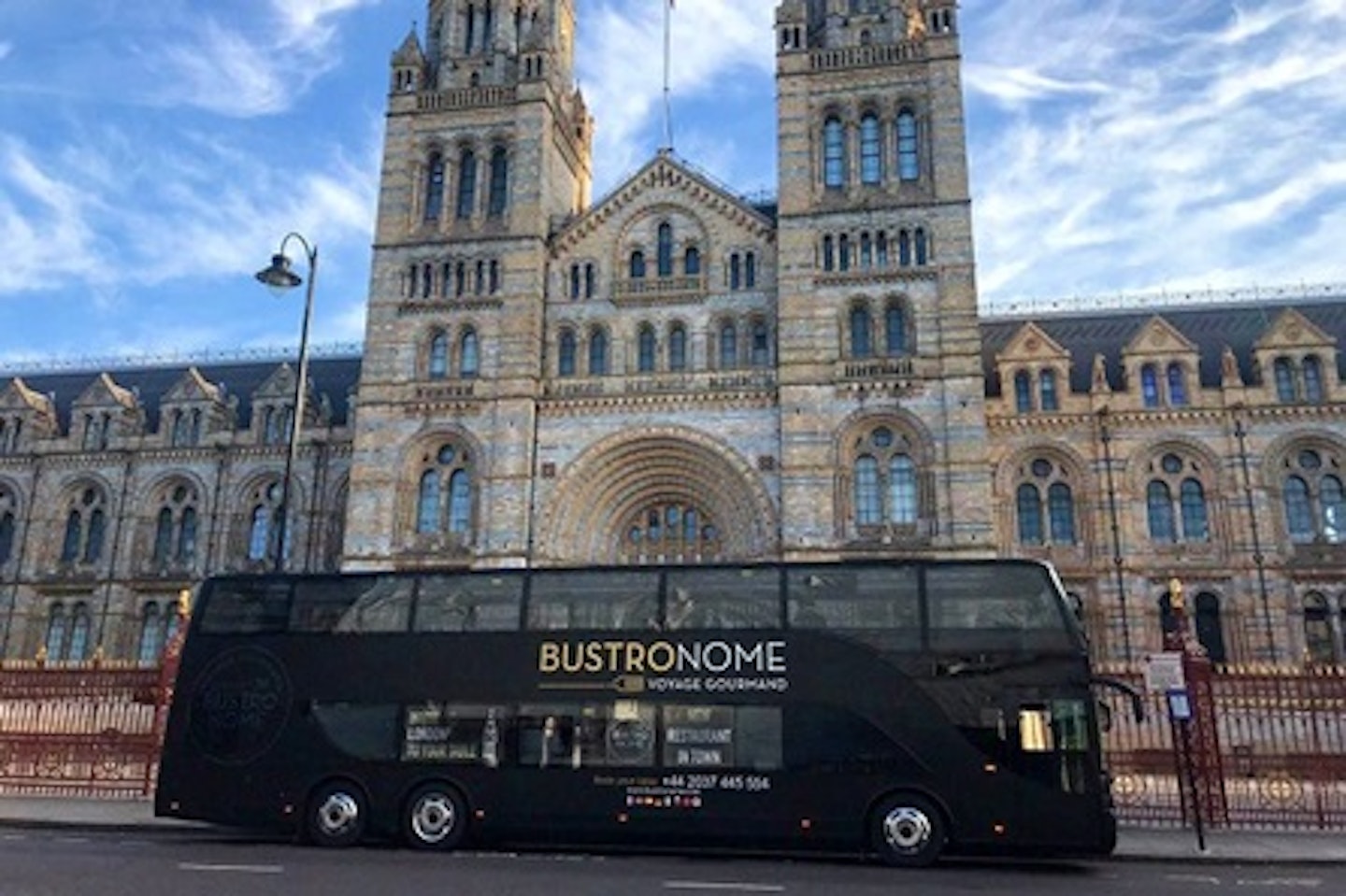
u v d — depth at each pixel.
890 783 21.66
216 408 66.69
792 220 51.09
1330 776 29.12
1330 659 49.88
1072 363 58.53
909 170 51.56
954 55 51.88
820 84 53.28
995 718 21.67
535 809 22.77
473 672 23.77
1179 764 27.75
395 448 51.91
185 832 25.66
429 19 61.97
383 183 56.50
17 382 69.88
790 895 17.53
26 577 64.88
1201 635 51.50
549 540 49.44
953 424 46.84
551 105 57.50
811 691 22.38
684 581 23.80
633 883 18.53
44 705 34.91
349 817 23.27
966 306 48.28
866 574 23.16
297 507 63.72
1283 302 60.16
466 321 53.28
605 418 50.94
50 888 16.98
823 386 48.56
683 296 52.28
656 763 22.55
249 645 24.59
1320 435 52.47
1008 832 21.06
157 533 65.19
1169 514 53.25
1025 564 22.77
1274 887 19.17
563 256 54.47
